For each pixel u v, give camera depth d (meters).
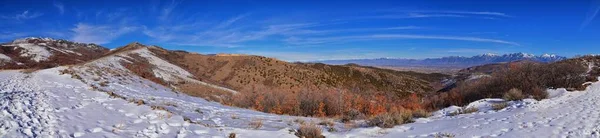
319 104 27.42
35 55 116.88
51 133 7.76
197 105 18.16
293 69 92.19
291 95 29.78
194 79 70.81
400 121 12.81
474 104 19.03
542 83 27.69
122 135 8.66
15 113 8.95
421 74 134.38
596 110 13.95
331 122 12.98
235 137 9.66
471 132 10.47
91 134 8.25
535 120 12.08
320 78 90.19
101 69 33.19
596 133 9.71
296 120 13.73
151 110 12.09
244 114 16.38
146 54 84.31
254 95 30.33
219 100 31.00
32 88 16.41
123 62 60.88
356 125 12.58
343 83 90.62
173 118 11.24
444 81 112.81
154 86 29.89
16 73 29.14
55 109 10.45
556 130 10.27
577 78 28.28
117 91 19.45
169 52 104.25
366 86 92.12
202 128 10.45
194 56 104.06
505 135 9.87
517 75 29.23
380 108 27.98
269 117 15.30
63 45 165.88
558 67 29.05
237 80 85.12
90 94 15.49
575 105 16.17
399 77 107.31
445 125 12.00
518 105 16.69
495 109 16.28
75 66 31.45
